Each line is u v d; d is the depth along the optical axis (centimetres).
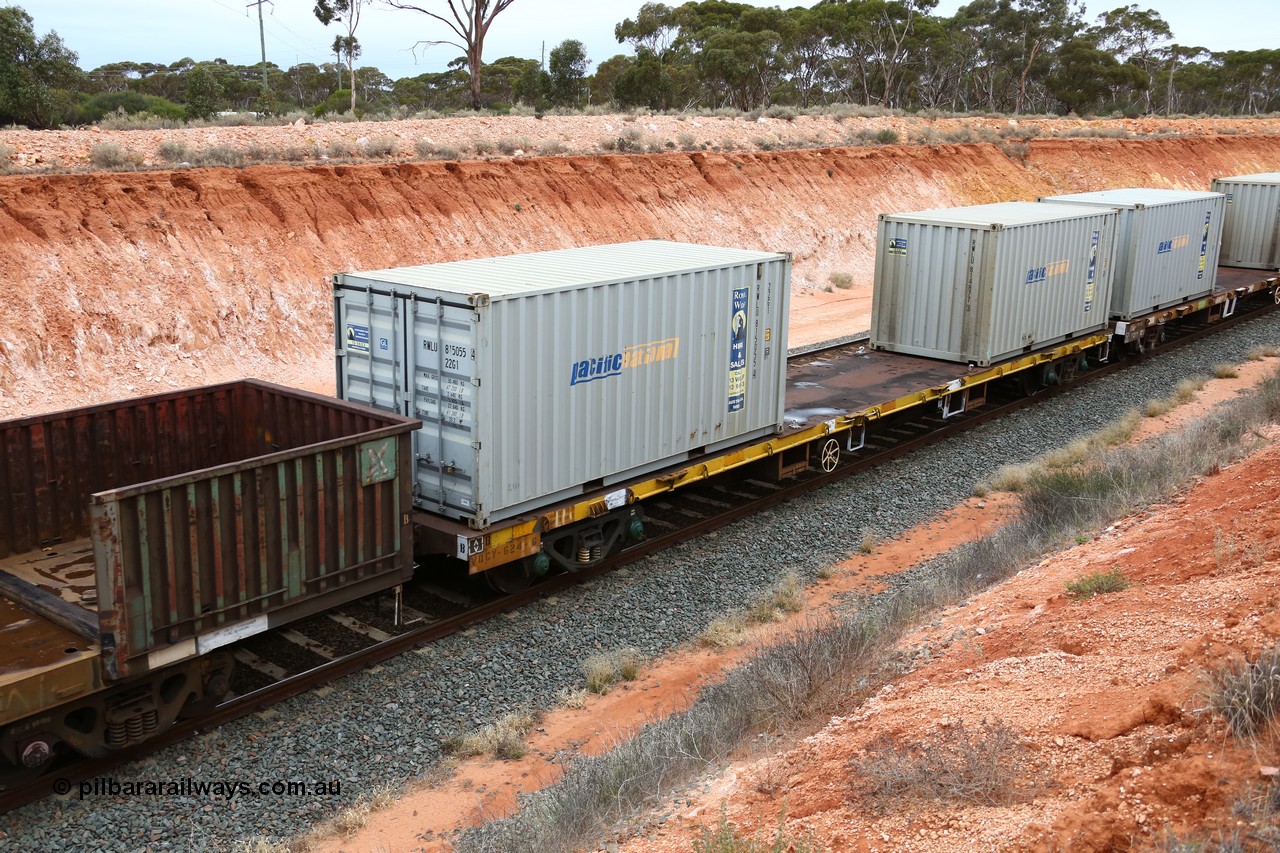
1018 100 7994
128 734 804
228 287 2161
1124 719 598
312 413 1089
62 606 848
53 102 3328
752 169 3700
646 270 1211
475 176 2809
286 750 859
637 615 1136
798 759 694
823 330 2775
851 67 7638
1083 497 1282
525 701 960
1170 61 10562
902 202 4194
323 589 922
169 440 1104
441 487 1083
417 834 762
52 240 1975
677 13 7288
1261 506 941
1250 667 584
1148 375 2278
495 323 1023
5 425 965
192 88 4062
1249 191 3059
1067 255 2000
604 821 690
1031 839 515
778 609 1152
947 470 1652
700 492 1523
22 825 752
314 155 2617
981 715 663
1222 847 464
